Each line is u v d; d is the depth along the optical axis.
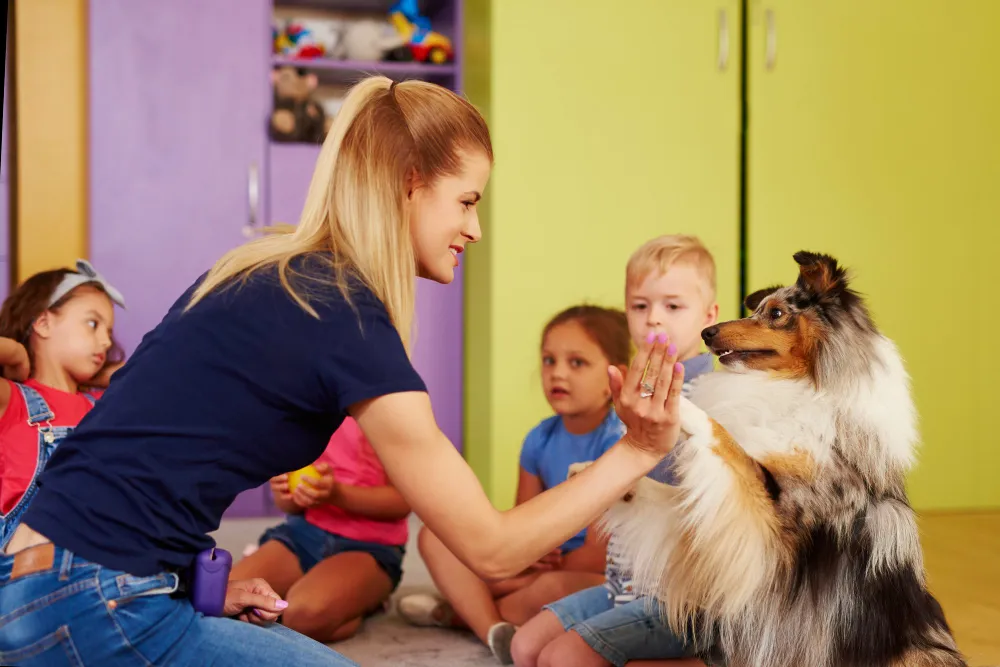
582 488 1.20
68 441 1.15
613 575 1.81
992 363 3.59
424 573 2.74
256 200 3.63
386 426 1.12
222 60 3.60
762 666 1.52
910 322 3.53
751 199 3.40
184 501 1.12
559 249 3.30
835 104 3.44
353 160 1.21
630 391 1.17
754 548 1.45
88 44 3.55
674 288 2.02
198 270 3.61
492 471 3.29
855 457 1.52
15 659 1.08
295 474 2.19
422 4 4.12
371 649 2.05
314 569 2.14
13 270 3.75
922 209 3.52
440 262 1.28
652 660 1.68
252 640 1.16
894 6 3.46
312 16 4.03
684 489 1.54
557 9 3.28
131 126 3.54
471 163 1.26
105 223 3.54
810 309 1.60
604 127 3.32
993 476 3.59
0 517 1.80
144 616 1.09
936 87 3.51
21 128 3.62
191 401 1.12
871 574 1.50
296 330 1.13
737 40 3.38
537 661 1.79
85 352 2.02
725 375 1.67
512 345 3.29
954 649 1.56
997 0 3.53
